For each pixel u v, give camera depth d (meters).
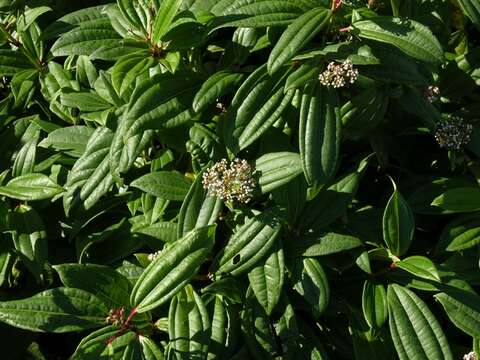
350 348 1.57
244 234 1.49
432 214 1.63
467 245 1.53
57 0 1.76
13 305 1.44
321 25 1.44
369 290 1.50
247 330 1.50
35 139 1.60
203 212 1.48
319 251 1.49
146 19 1.50
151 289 1.43
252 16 1.45
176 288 1.42
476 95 1.68
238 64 1.58
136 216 1.60
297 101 1.50
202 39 1.46
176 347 1.44
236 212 1.51
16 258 1.64
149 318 1.49
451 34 1.71
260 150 1.51
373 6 1.56
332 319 1.60
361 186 1.66
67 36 1.51
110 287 1.48
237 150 1.46
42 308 1.45
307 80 1.44
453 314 1.49
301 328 1.56
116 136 1.52
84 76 1.65
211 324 1.49
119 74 1.45
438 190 1.58
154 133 1.53
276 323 1.55
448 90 1.64
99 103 1.59
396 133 1.63
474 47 1.72
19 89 1.66
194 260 1.43
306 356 1.54
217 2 1.54
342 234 1.53
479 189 1.54
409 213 1.49
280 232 1.53
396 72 1.48
